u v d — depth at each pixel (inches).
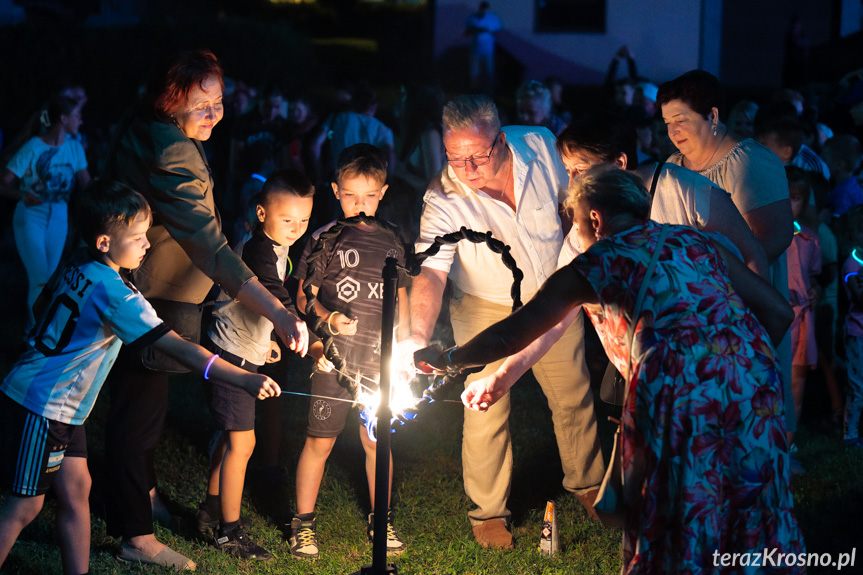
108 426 143.1
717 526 100.8
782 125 205.5
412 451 199.5
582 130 131.0
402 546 154.0
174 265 142.3
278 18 1078.4
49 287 129.7
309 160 309.3
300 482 152.9
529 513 170.1
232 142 313.7
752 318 107.3
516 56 677.3
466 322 156.6
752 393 102.7
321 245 127.9
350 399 149.6
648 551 102.6
